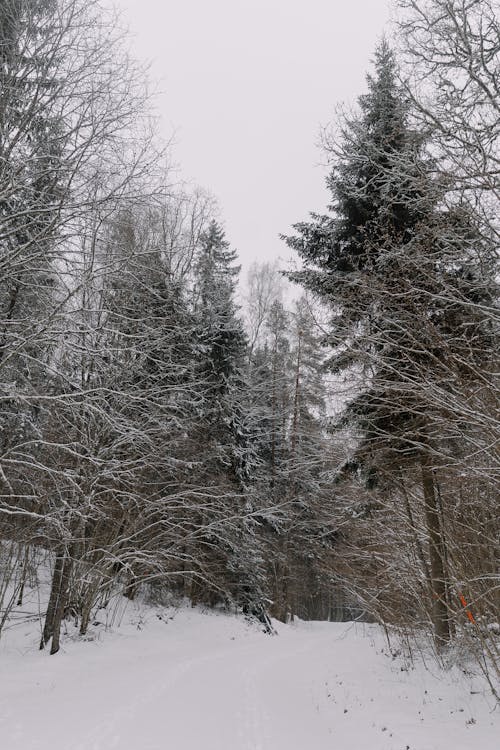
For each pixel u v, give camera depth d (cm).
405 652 1319
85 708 792
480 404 707
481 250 727
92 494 1222
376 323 876
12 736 632
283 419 2833
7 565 1257
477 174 681
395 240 933
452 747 641
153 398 1385
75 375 1252
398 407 916
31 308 1086
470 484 855
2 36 958
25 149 991
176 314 1525
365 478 1190
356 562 1634
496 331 746
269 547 2717
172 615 2019
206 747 631
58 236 904
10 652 1180
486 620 871
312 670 1375
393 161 782
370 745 681
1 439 1191
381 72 1122
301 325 1146
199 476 1864
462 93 744
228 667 1348
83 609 1480
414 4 754
